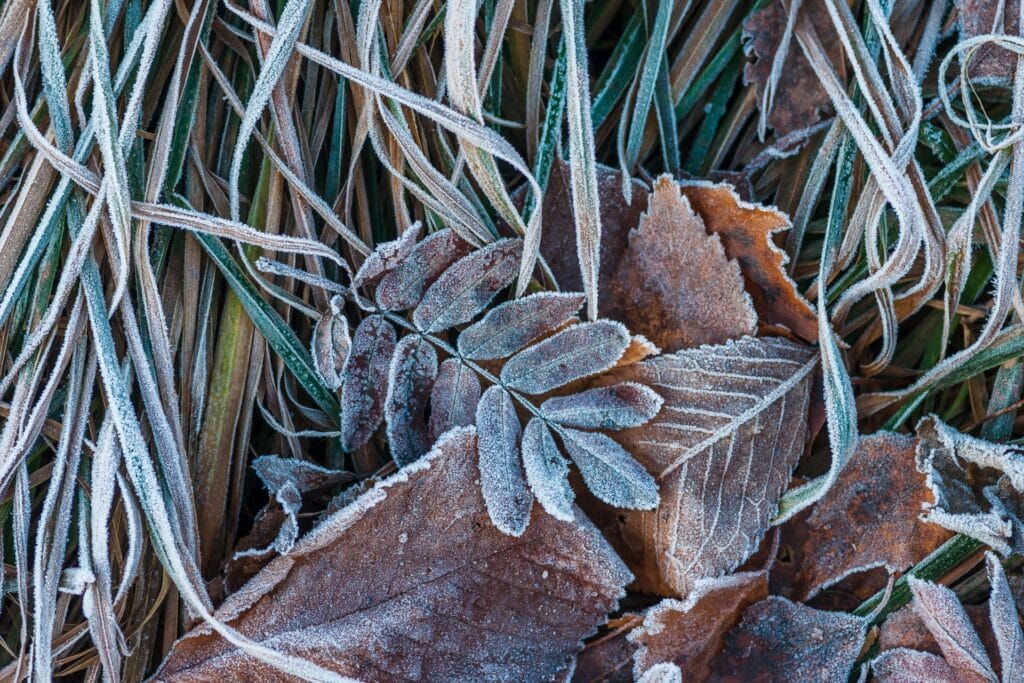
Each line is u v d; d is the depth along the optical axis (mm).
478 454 847
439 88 863
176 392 859
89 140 843
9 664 859
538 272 870
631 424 855
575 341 854
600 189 872
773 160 896
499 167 882
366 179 875
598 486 852
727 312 858
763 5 887
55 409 856
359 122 860
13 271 846
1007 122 879
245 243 860
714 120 899
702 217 860
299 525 855
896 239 886
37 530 850
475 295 855
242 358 863
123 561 853
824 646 861
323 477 858
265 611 837
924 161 896
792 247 889
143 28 845
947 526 857
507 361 854
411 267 848
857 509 868
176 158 857
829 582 866
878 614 866
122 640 842
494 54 858
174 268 863
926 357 895
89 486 849
